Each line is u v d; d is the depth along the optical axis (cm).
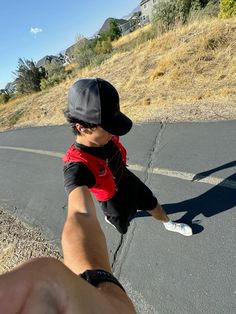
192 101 733
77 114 190
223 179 416
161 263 329
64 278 43
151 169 506
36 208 550
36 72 2458
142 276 323
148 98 860
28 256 420
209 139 526
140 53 1251
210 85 776
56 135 929
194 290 287
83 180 194
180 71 910
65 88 1532
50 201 553
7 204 607
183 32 1173
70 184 183
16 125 1373
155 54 1148
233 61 823
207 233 342
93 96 184
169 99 800
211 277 293
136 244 366
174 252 335
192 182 435
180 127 611
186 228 347
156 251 345
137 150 584
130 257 353
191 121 620
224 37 943
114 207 270
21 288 39
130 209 282
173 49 1073
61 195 560
